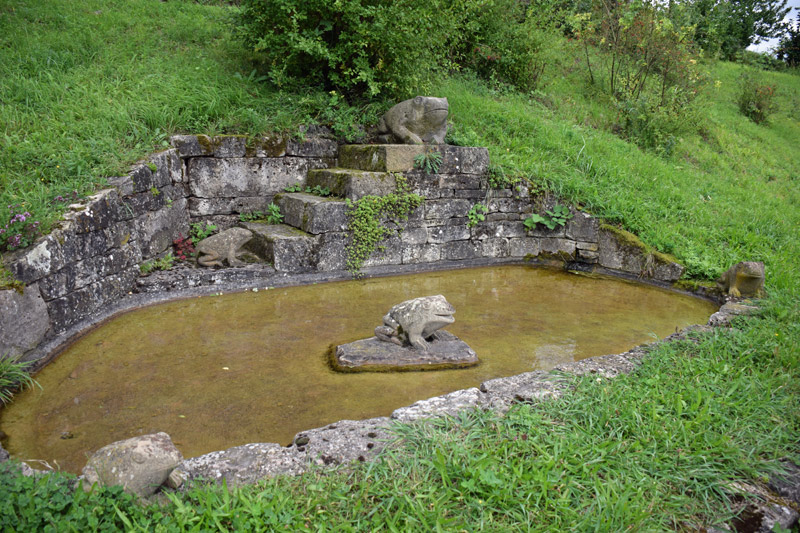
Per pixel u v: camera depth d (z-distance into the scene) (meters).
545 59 10.91
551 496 2.15
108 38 8.01
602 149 8.73
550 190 7.19
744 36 19.98
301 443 2.54
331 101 7.16
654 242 6.68
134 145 5.75
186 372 3.69
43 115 5.74
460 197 6.88
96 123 5.73
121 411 3.16
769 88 14.16
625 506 2.05
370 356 3.85
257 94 7.31
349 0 6.86
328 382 3.57
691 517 2.10
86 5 8.90
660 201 7.68
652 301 5.79
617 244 6.79
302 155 7.02
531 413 2.71
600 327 4.84
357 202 6.12
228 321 4.71
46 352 3.88
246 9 7.33
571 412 2.73
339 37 7.12
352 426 2.66
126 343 4.18
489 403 2.85
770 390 3.00
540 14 10.88
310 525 1.98
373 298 5.46
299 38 6.84
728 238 7.00
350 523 1.97
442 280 6.32
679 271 6.29
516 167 7.25
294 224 6.34
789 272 5.92
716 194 8.66
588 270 7.02
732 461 2.38
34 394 3.37
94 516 1.90
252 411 3.17
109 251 4.82
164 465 2.14
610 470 2.29
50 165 5.00
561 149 8.15
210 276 5.49
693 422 2.61
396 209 6.42
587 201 7.11
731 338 3.82
